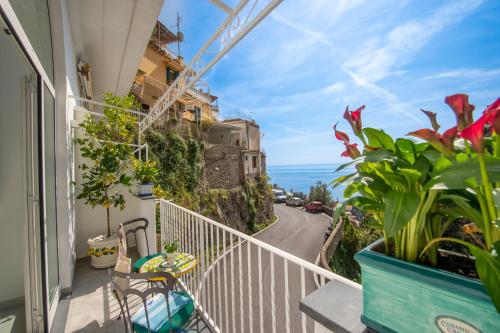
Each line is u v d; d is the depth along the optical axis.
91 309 2.21
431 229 0.61
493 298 0.41
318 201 27.33
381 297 0.60
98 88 7.05
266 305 5.34
